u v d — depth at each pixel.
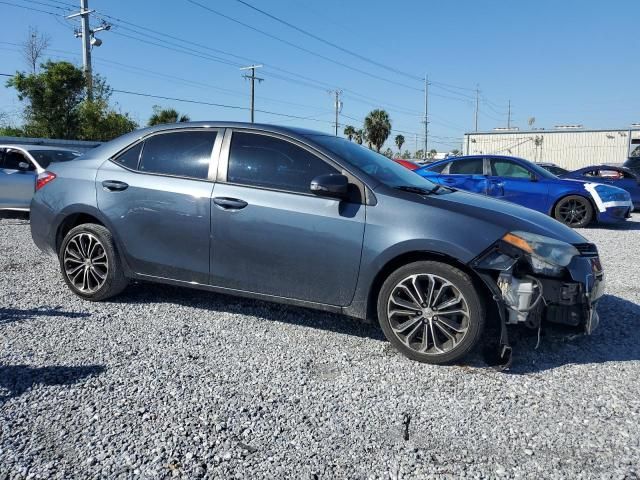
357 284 3.80
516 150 47.53
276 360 3.69
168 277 4.48
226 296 5.12
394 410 3.04
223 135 4.37
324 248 3.84
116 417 2.88
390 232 3.67
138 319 4.44
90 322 4.33
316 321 4.50
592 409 3.06
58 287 5.32
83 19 30.69
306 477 2.42
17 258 6.68
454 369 3.58
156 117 49.28
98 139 29.42
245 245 4.09
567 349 3.95
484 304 3.54
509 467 2.51
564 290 3.54
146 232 4.47
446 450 2.65
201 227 4.23
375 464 2.52
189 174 4.38
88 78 30.64
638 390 3.30
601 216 10.41
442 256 3.63
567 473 2.47
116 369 3.48
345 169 3.93
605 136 44.47
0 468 2.42
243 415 2.94
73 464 2.47
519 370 3.58
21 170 9.89
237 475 2.42
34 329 4.14
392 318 3.73
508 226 3.57
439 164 11.64
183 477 2.40
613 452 2.64
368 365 3.64
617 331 4.34
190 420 2.88
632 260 7.31
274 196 4.02
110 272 4.68
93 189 4.70
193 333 4.16
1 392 3.12
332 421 2.90
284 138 4.18
